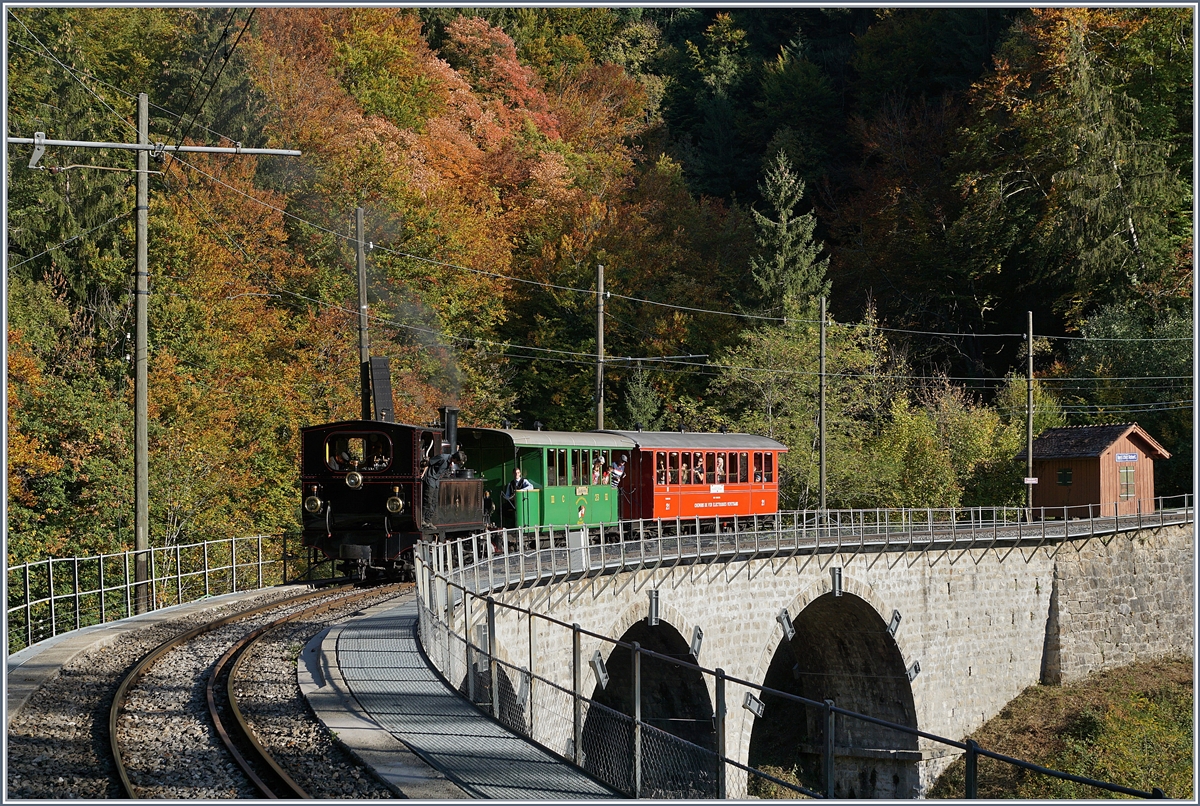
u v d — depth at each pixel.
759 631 32.00
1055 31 60.00
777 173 63.88
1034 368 60.72
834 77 84.00
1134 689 40.66
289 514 36.53
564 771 11.00
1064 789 32.62
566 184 61.41
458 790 10.12
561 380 55.72
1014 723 38.69
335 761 11.05
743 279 63.56
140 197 23.47
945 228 66.12
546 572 23.33
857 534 38.09
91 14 44.69
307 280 43.84
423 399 43.84
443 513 25.84
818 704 8.74
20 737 11.89
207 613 21.70
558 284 56.97
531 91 68.31
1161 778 32.94
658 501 33.72
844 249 70.31
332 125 49.06
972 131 63.34
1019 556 40.53
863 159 75.88
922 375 63.47
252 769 10.77
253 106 46.09
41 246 37.97
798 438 49.44
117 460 30.95
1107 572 43.41
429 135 56.81
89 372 33.22
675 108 86.56
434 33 69.69
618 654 32.53
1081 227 56.84
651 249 60.94
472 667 13.70
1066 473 48.84
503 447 29.50
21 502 29.42
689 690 30.78
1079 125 57.09
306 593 24.75
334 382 40.06
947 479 49.47
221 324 38.97
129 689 14.33
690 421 52.97
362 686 14.23
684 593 29.17
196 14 45.84
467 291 49.66
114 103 42.84
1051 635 41.59
